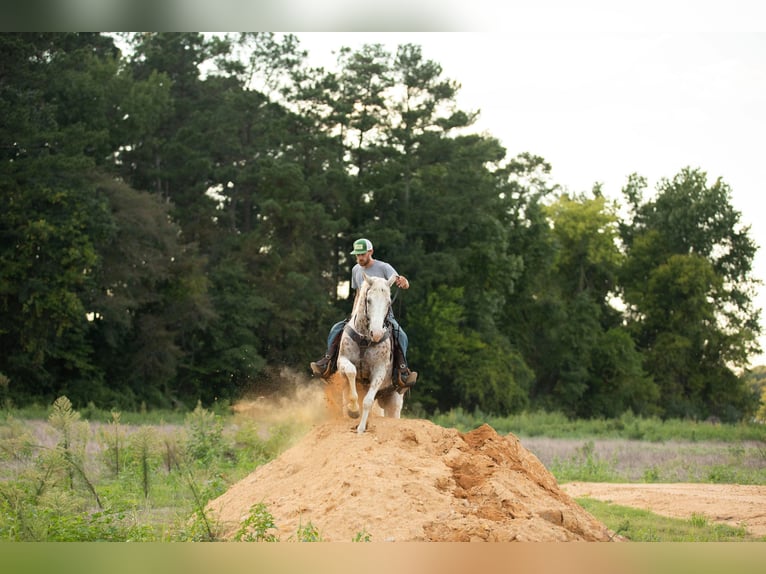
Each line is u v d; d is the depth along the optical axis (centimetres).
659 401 7962
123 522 1222
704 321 8369
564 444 3575
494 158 6688
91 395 4678
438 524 922
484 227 6306
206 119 6150
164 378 5053
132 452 1791
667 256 8781
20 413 3612
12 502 1135
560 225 8456
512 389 6334
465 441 1164
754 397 8469
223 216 6166
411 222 6100
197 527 1055
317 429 1225
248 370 5162
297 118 5972
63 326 4381
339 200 5931
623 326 8625
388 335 1219
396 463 1048
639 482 2364
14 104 4569
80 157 4419
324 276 5988
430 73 6125
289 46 6969
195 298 5044
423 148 6097
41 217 4303
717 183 8956
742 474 2466
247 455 2073
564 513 1003
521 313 7606
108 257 4728
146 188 6128
